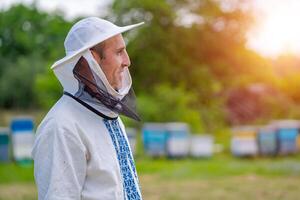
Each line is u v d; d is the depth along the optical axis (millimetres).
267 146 15234
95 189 2188
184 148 14609
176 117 19188
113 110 2305
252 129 15344
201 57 24469
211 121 21578
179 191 9641
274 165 13281
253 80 24719
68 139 2158
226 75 24594
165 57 23141
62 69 2307
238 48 24875
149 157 14492
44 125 2221
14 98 39156
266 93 24422
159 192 9539
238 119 23484
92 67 2248
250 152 14859
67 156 2137
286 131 15414
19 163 13086
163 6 22672
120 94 2357
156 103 19422
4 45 50094
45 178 2143
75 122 2209
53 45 38625
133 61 23062
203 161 14273
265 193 9430
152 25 22938
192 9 24188
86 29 2307
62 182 2111
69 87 2328
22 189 9867
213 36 24406
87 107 2275
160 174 11805
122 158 2340
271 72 25250
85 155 2182
